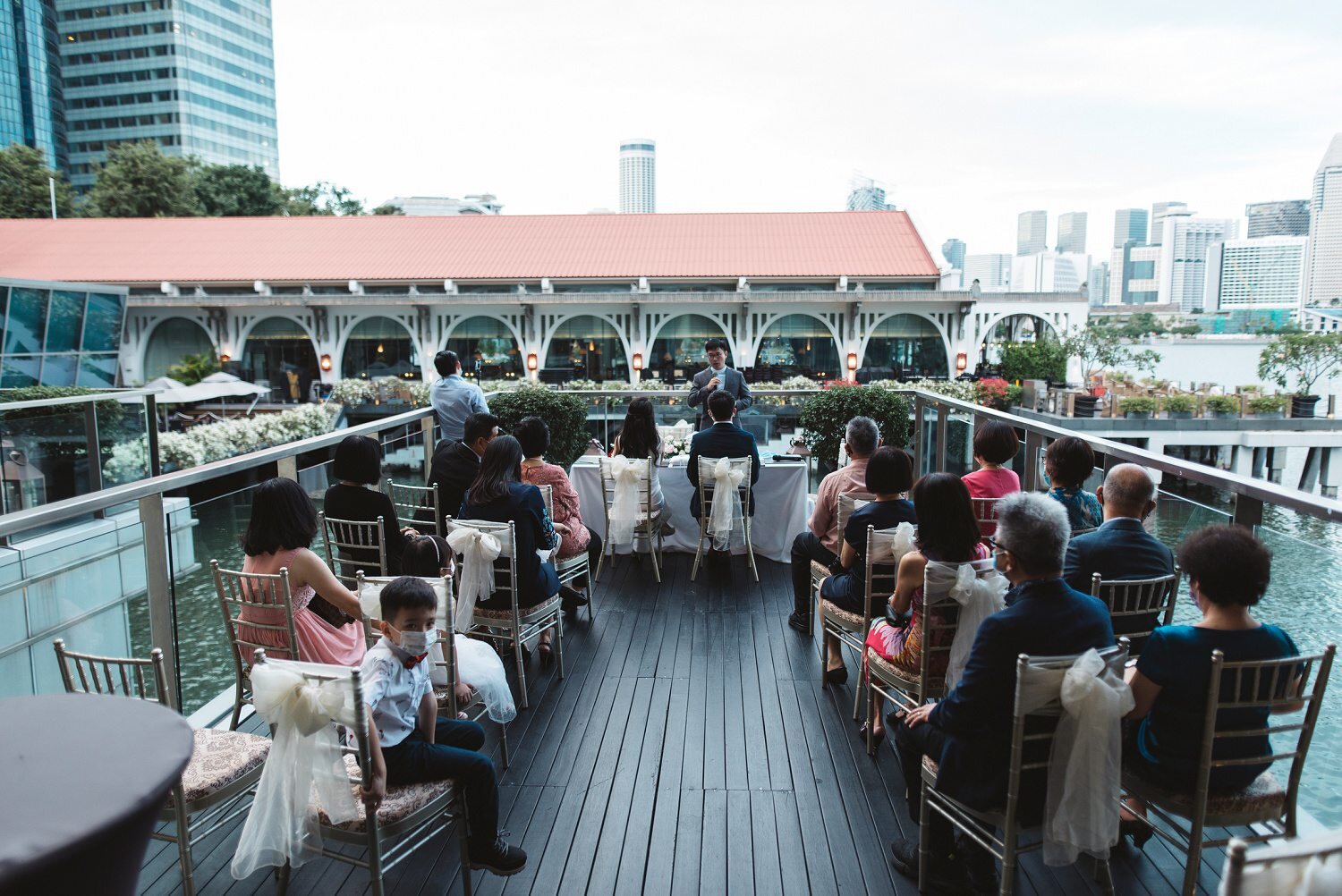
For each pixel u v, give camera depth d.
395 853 2.74
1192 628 2.18
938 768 2.36
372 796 2.13
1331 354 28.81
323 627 3.06
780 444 7.70
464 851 2.47
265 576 2.83
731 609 5.06
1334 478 23.77
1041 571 2.24
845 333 27.69
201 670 3.61
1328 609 2.49
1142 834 2.68
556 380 28.45
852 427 4.43
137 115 100.94
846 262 29.31
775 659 4.30
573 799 3.02
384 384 25.06
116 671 3.31
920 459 7.43
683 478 6.18
